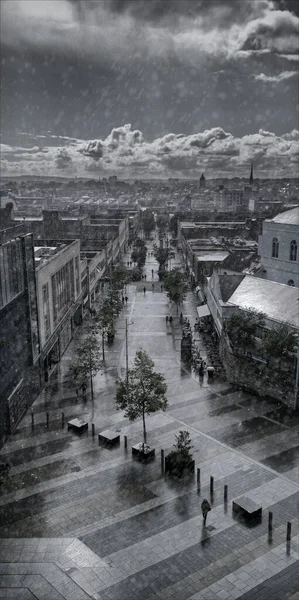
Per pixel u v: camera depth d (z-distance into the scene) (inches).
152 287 4163.4
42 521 1270.9
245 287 2576.3
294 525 1245.1
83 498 1364.4
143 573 1099.9
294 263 2844.5
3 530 1237.7
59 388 2140.7
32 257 1987.0
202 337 2797.7
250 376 2079.2
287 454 1576.0
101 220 6422.2
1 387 1653.5
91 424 1800.0
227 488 1381.6
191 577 1086.4
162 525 1250.6
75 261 2967.5
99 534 1221.7
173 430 1747.0
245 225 6560.0
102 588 1060.5
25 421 1835.6
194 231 5821.9
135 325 3058.6
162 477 1462.8
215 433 1716.3
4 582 1078.4
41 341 2142.0
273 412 1873.8
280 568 1108.5
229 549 1165.1
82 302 3257.9
